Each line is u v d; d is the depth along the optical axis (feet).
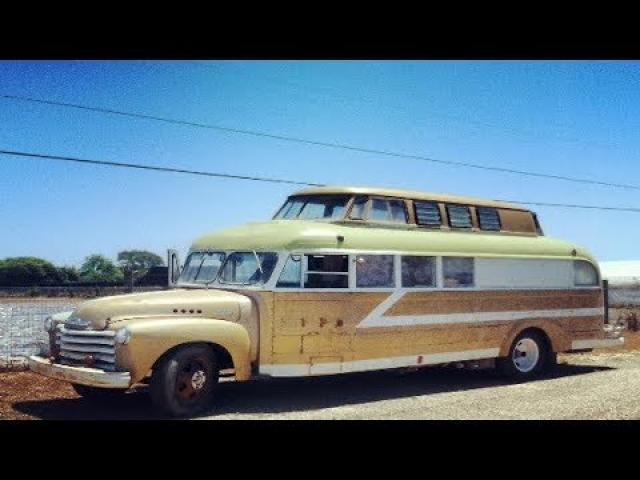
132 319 26.20
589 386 35.88
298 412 27.84
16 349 37.09
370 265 31.63
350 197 32.50
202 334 26.37
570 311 40.60
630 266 162.50
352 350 30.71
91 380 24.94
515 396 32.58
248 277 29.58
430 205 35.86
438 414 27.86
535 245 39.81
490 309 36.65
